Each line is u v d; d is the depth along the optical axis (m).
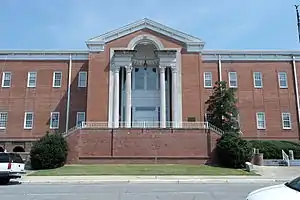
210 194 14.63
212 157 32.31
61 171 26.27
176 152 32.53
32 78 42.34
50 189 16.67
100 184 19.45
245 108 41.81
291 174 25.52
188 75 38.72
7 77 42.38
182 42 39.66
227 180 21.69
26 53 42.97
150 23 40.03
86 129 32.81
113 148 32.50
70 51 42.88
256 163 30.67
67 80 42.25
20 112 41.44
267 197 7.03
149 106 40.06
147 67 40.88
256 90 42.38
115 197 13.70
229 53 43.25
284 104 42.12
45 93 41.94
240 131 38.31
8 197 13.78
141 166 29.78
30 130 40.88
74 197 13.73
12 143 40.22
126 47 39.44
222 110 35.69
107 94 38.06
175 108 37.53
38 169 28.86
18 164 20.27
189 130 32.97
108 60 39.03
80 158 32.19
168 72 39.88
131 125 37.75
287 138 41.25
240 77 42.66
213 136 32.78
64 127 40.91
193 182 20.70
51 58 42.88
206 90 42.00
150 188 16.98
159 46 39.44
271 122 41.59
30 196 14.07
